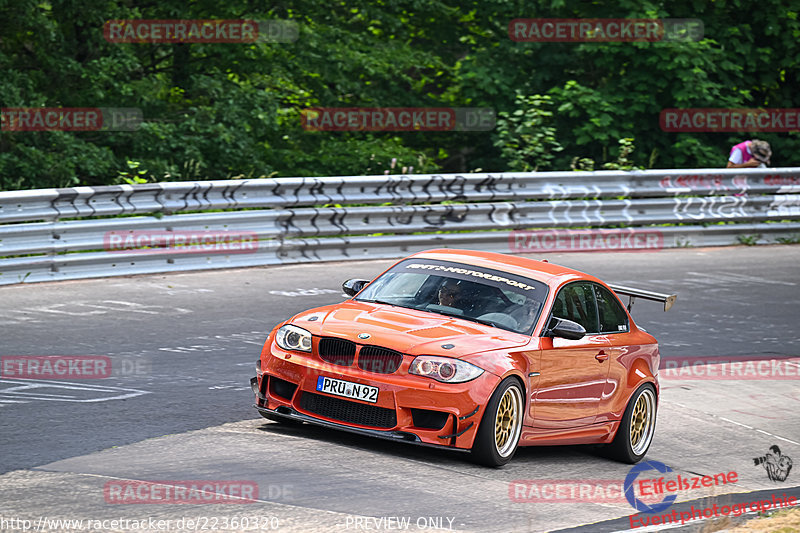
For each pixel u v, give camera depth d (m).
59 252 29.06
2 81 41.94
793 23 54.50
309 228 34.44
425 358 15.12
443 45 60.56
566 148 54.16
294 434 16.27
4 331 22.44
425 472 14.80
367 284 17.98
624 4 52.28
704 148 52.22
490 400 15.18
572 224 40.34
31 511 11.65
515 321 16.59
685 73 50.88
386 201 36.28
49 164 41.34
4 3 41.28
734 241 44.41
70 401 17.23
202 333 23.75
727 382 24.19
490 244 38.19
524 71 56.00
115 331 23.23
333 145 52.78
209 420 16.75
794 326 30.36
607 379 17.58
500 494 14.23
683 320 30.05
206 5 51.53
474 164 58.06
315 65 53.53
